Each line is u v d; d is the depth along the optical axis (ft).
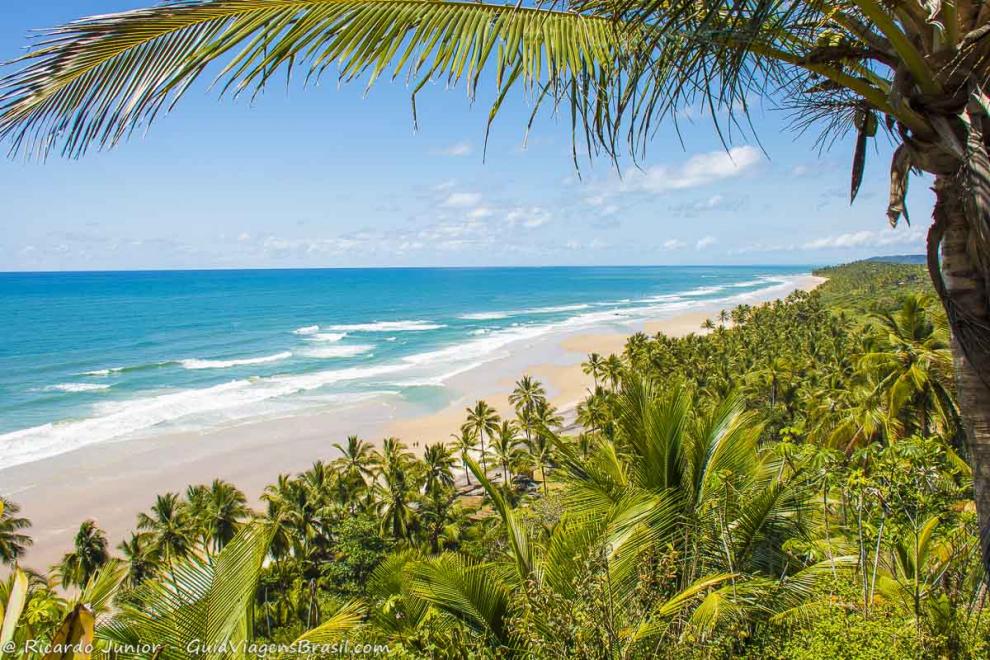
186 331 394.52
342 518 116.16
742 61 9.01
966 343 10.07
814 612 18.86
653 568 19.07
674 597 17.47
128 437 167.73
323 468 127.75
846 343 197.47
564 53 9.88
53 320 456.86
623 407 24.45
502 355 279.69
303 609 91.61
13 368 268.62
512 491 130.41
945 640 17.11
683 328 370.94
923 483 18.69
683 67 9.29
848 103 12.28
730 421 23.93
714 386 153.99
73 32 7.82
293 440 165.17
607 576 16.88
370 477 143.02
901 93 9.37
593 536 19.48
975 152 8.68
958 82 9.05
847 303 407.85
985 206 8.42
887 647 17.29
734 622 18.06
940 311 69.05
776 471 23.75
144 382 236.43
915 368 68.85
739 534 21.11
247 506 123.44
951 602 17.71
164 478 141.59
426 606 21.97
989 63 8.82
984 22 8.92
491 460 142.51
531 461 135.74
